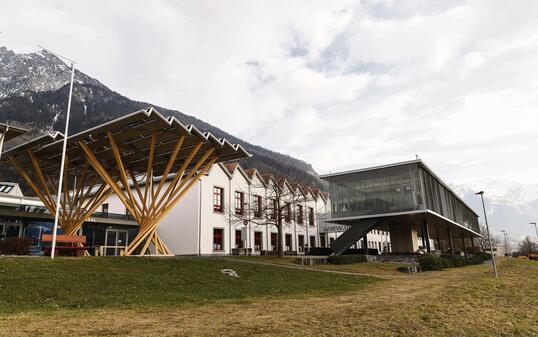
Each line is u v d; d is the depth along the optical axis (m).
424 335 8.71
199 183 37.47
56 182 32.88
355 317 10.13
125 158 27.89
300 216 52.06
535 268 39.28
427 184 44.66
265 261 29.31
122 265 18.28
